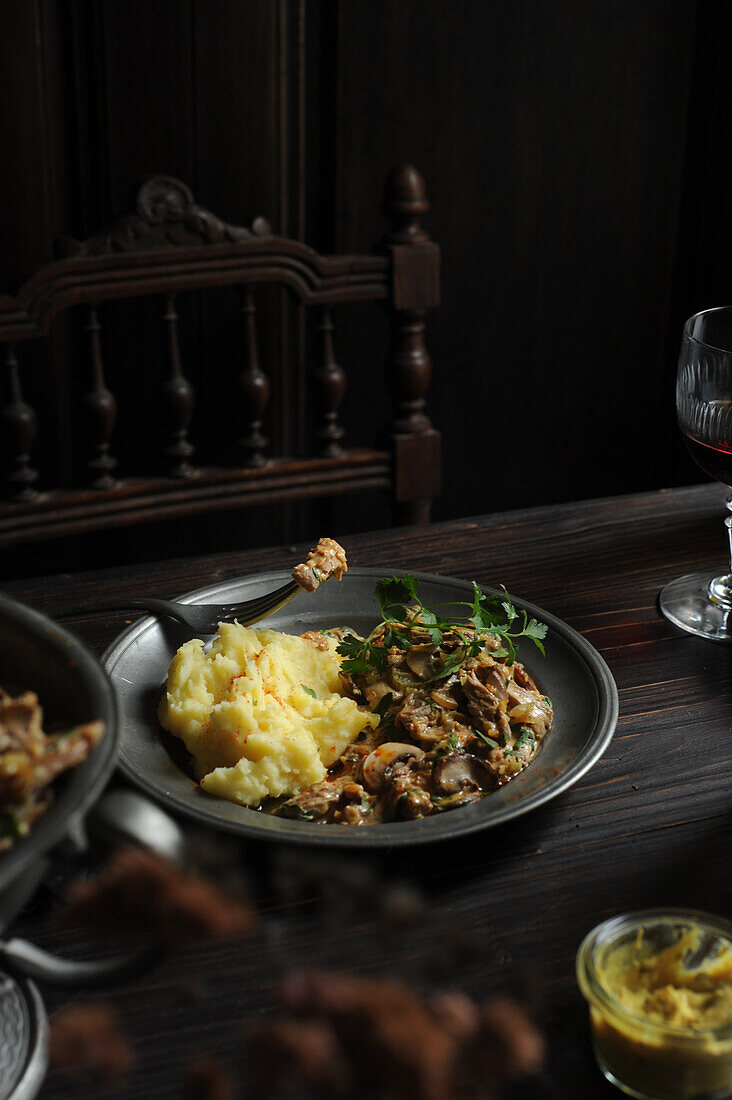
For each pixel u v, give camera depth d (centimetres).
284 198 165
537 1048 76
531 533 112
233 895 81
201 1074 75
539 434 193
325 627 99
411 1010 77
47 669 76
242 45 157
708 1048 72
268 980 78
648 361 194
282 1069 75
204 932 77
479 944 80
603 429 197
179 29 154
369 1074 75
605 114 175
